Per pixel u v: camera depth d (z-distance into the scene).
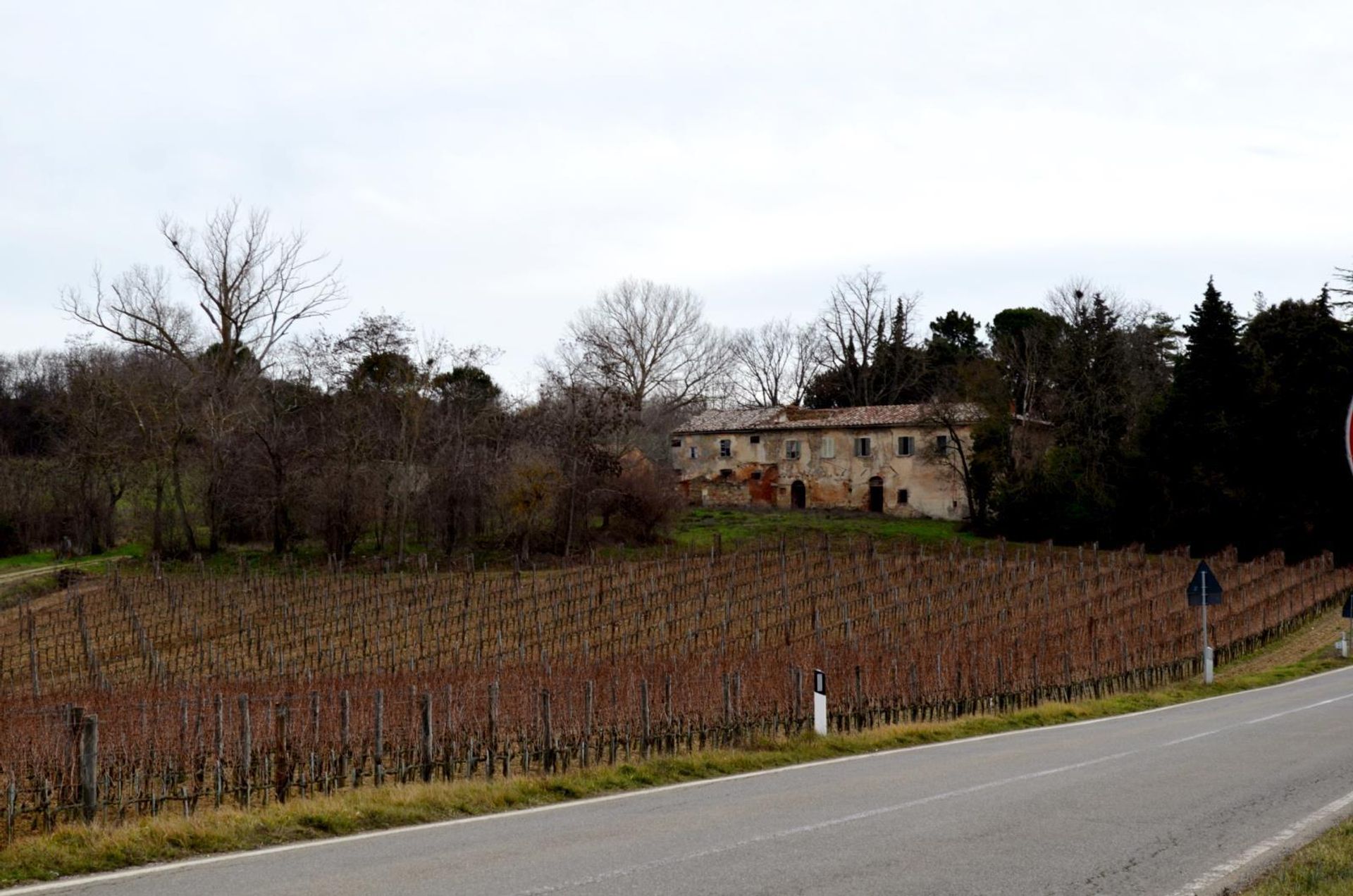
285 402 68.38
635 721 19.47
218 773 15.09
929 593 48.12
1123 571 55.69
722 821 11.02
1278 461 67.56
